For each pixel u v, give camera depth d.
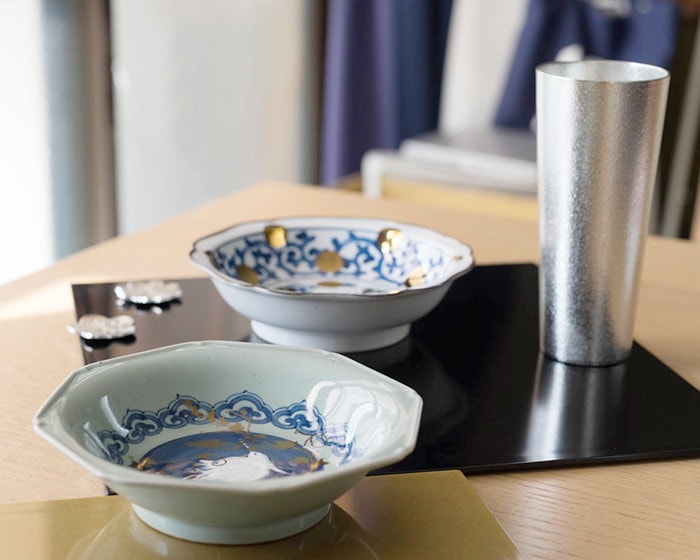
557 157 0.73
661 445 0.64
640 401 0.71
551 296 0.77
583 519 0.56
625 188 0.73
